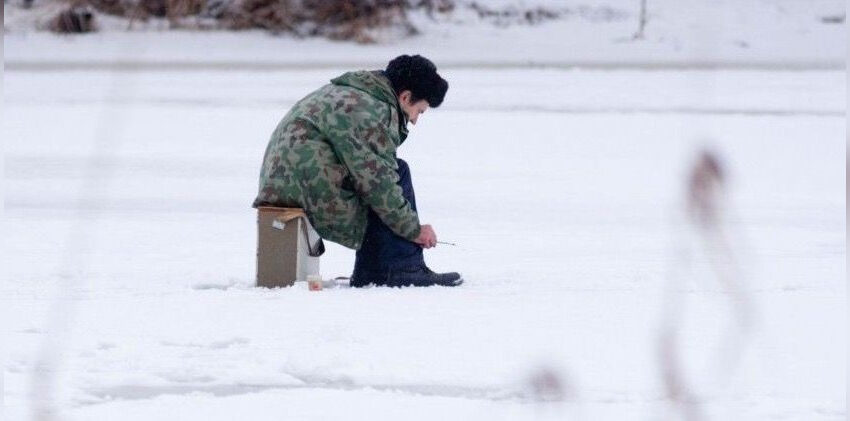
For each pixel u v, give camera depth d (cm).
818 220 3269
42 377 1557
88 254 2659
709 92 7025
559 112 6262
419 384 1548
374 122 2153
